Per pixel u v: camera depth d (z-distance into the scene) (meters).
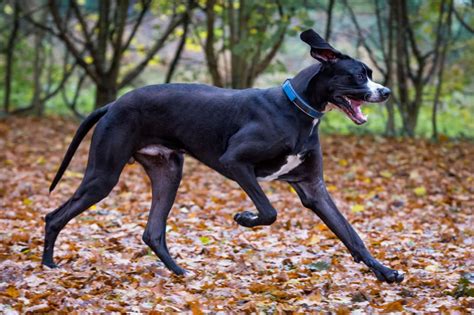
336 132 15.95
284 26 12.88
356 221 8.80
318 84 6.03
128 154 6.39
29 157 12.66
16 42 18.39
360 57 17.09
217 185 10.73
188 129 6.31
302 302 5.47
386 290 5.85
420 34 16.56
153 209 6.70
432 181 11.12
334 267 6.61
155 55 17.95
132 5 19.53
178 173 6.71
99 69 16.31
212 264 6.75
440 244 7.57
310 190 6.31
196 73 16.20
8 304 5.36
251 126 6.07
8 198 9.68
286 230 8.25
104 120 6.41
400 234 8.06
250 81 14.80
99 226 8.16
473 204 9.74
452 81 17.03
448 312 5.15
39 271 6.34
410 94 17.31
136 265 6.58
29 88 20.31
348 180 11.20
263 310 5.28
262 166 6.19
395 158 12.55
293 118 6.06
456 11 14.80
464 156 12.99
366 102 5.97
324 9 14.62
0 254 6.71
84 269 6.43
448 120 17.97
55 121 17.06
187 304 5.45
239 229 8.23
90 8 19.05
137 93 6.40
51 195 9.91
